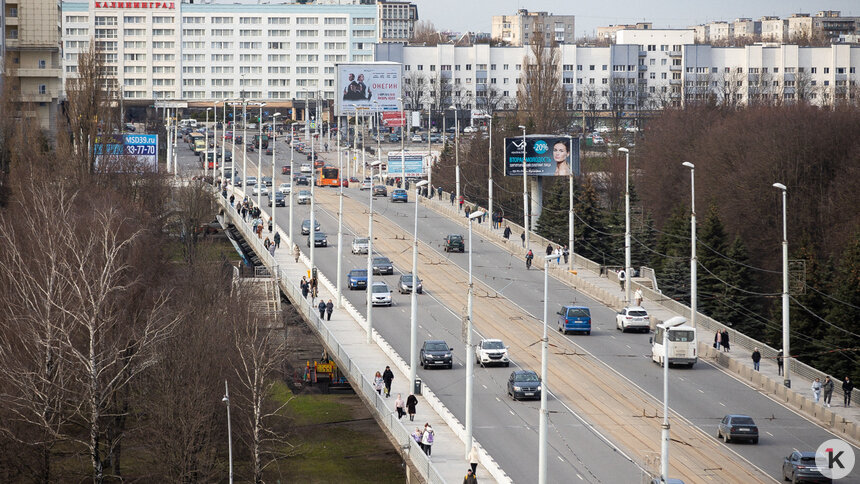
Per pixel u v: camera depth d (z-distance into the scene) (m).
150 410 157.62
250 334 185.38
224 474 161.62
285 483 162.25
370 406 161.88
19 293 173.50
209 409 157.88
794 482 127.69
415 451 134.12
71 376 163.38
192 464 154.00
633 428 151.00
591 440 145.12
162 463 153.50
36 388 150.75
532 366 184.62
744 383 176.38
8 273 175.88
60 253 181.62
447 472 130.50
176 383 156.75
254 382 160.62
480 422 152.88
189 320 185.38
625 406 161.75
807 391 169.00
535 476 130.00
